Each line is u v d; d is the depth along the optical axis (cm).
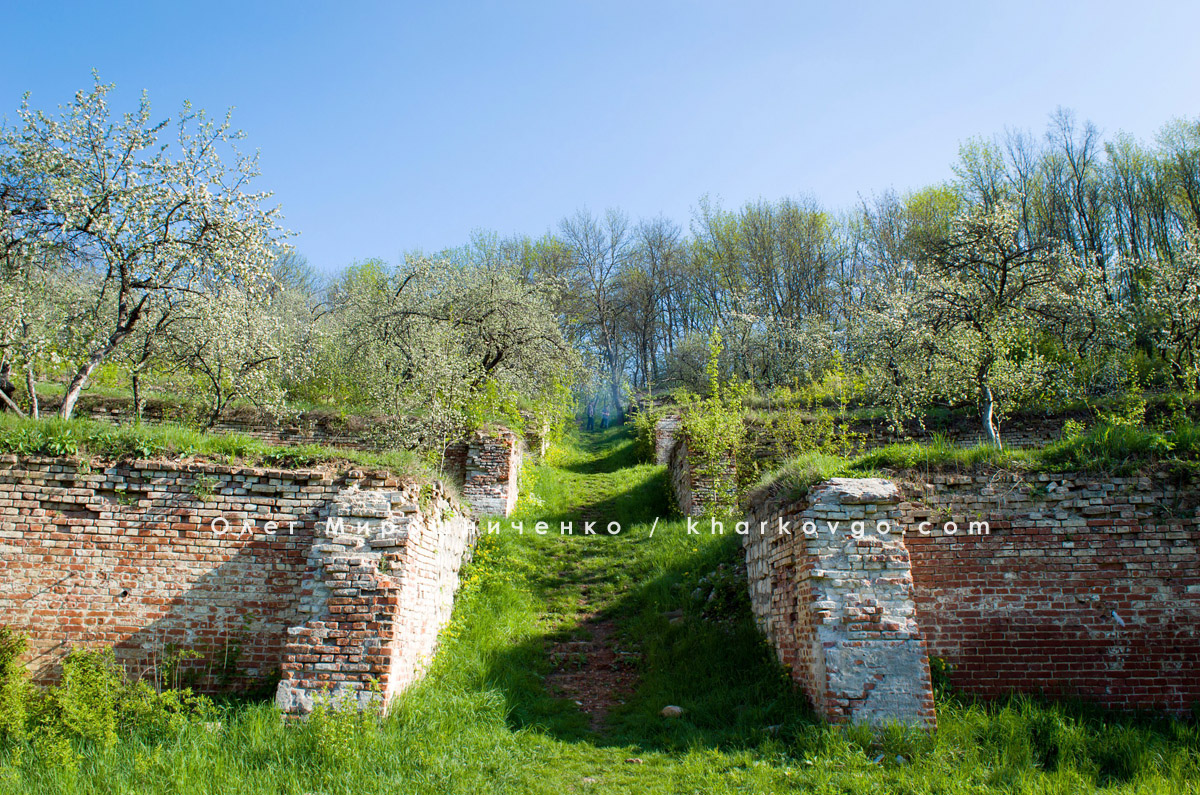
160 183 1052
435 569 885
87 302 1210
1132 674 704
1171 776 549
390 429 1495
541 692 820
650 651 906
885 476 798
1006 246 1398
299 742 601
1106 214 2992
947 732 630
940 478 785
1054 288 1562
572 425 3403
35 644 709
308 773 561
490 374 1873
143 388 1573
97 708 629
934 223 3459
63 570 732
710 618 977
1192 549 723
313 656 676
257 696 714
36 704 643
